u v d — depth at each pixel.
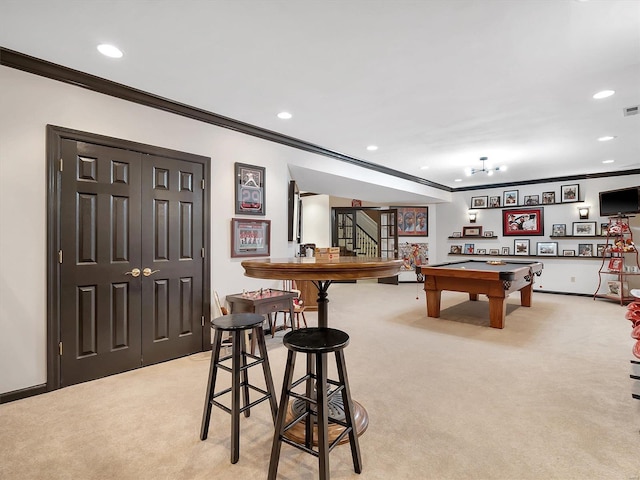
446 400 2.28
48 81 2.38
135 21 1.89
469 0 1.72
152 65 2.38
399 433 1.88
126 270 2.75
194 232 3.19
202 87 2.73
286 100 2.99
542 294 6.62
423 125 3.63
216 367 1.81
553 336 3.80
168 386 2.49
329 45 2.14
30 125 2.31
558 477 1.52
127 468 1.58
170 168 3.03
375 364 2.97
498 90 2.80
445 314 5.00
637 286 5.75
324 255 1.79
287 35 2.03
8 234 2.24
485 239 7.60
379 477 1.52
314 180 5.23
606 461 1.62
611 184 6.04
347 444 1.78
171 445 1.77
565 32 1.99
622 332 3.96
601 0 1.71
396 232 8.59
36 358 2.34
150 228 2.90
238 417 1.64
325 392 1.38
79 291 2.52
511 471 1.56
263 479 1.52
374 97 2.94
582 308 5.30
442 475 1.53
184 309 3.13
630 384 2.52
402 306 5.66
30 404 2.20
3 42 2.09
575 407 2.16
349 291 7.40
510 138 4.11
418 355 3.20
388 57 2.29
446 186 7.82
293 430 1.83
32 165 2.32
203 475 1.54
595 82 2.65
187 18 1.86
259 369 2.85
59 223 2.43
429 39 2.07
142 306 2.85
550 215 6.73
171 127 3.03
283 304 3.26
